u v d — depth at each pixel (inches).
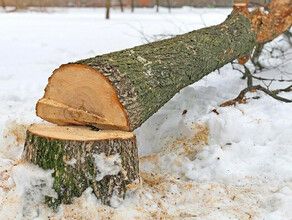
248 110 148.0
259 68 213.5
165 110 158.6
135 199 100.3
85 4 981.8
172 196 108.3
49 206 96.0
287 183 108.4
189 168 122.1
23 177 97.0
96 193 96.1
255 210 100.3
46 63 264.7
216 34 150.4
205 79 203.9
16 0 850.1
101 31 429.1
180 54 128.2
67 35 396.8
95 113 103.7
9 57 280.7
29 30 434.9
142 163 126.6
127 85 101.3
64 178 94.9
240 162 123.4
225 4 821.2
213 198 106.4
